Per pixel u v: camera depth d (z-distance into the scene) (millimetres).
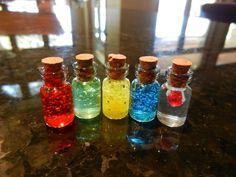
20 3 256
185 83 63
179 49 137
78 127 67
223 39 161
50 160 55
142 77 65
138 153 58
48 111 63
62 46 136
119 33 166
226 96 88
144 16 225
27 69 103
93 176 50
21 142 60
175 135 65
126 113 71
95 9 246
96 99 69
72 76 76
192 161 56
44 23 183
